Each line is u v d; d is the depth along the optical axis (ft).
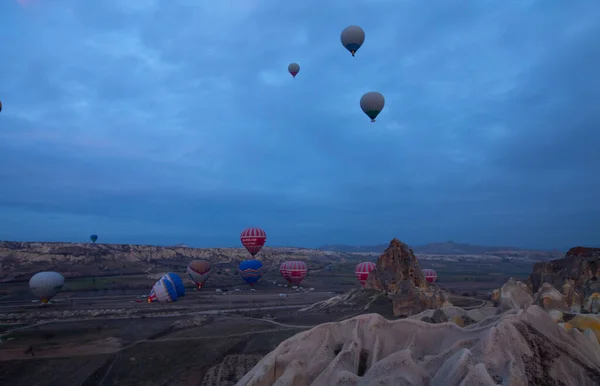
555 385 44.04
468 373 42.24
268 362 59.93
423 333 58.85
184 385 123.65
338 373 52.75
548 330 50.96
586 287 119.55
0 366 138.10
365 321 62.64
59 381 128.36
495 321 54.34
